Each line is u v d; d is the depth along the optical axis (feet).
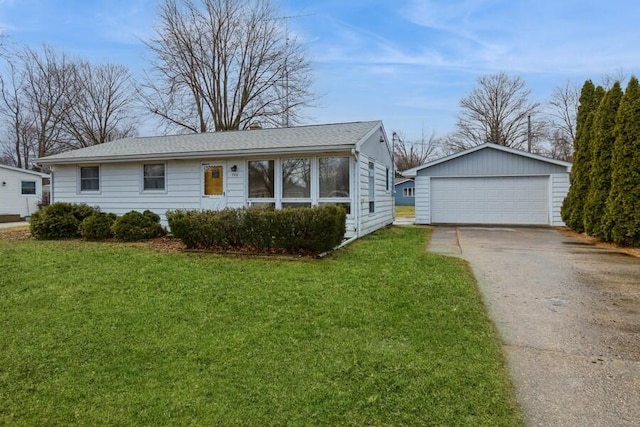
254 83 82.43
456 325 12.07
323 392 8.34
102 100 96.94
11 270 19.48
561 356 10.15
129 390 8.56
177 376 9.11
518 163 48.01
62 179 41.19
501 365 9.57
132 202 38.52
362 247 27.37
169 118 79.61
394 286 16.42
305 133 38.29
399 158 154.51
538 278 18.67
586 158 39.60
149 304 14.28
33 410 7.87
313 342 10.87
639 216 27.96
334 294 15.28
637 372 9.29
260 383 8.74
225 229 24.79
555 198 46.75
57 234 32.89
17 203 71.36
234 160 34.96
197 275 18.39
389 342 10.84
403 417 7.47
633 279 18.52
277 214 23.68
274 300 14.60
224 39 80.18
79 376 9.20
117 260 21.97
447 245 30.17
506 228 45.24
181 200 36.88
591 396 8.23
